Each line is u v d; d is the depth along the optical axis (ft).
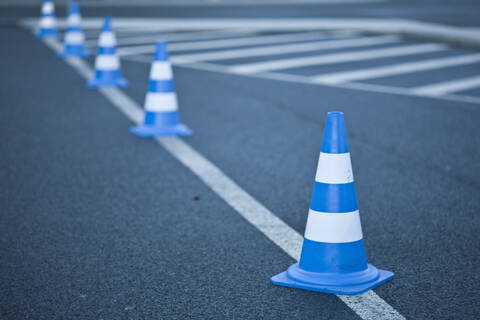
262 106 36.81
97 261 17.08
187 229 19.36
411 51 59.21
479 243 18.47
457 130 31.96
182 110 35.70
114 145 28.68
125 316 14.26
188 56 55.47
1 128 31.40
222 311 14.48
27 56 54.29
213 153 27.61
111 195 22.33
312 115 34.76
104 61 42.09
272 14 95.66
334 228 15.53
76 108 35.86
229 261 17.13
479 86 43.24
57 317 14.21
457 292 15.42
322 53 57.57
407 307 14.66
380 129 32.01
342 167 15.56
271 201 21.88
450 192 23.08
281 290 15.49
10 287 15.61
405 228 19.60
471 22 80.59
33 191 22.68
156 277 16.17
